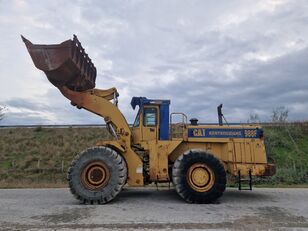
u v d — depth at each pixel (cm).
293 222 671
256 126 965
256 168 933
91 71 1087
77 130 2733
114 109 941
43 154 2308
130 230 615
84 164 869
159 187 1209
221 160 931
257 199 938
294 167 1744
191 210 779
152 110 950
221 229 622
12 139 2575
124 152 913
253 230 616
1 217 715
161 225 648
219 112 1005
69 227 635
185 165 868
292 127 2328
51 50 905
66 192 1100
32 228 629
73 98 952
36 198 970
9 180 1850
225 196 988
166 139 937
